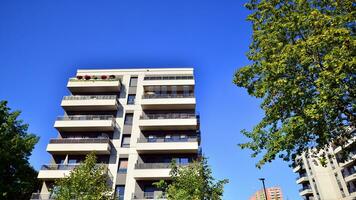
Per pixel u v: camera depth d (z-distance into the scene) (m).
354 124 12.42
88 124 35.22
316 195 61.81
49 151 33.41
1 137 25.89
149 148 33.34
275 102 14.41
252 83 15.95
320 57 12.63
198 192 21.30
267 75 14.18
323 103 11.20
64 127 35.19
